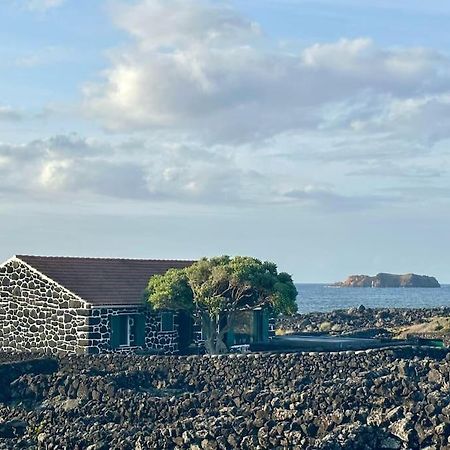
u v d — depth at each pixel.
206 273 48.47
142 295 50.91
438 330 63.44
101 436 30.84
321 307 160.00
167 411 33.25
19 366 42.03
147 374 40.19
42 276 49.84
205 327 49.38
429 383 32.06
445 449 25.86
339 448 26.45
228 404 33.38
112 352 48.22
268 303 48.91
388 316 86.31
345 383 32.47
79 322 48.31
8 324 51.12
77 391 38.25
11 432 34.22
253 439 28.05
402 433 27.09
